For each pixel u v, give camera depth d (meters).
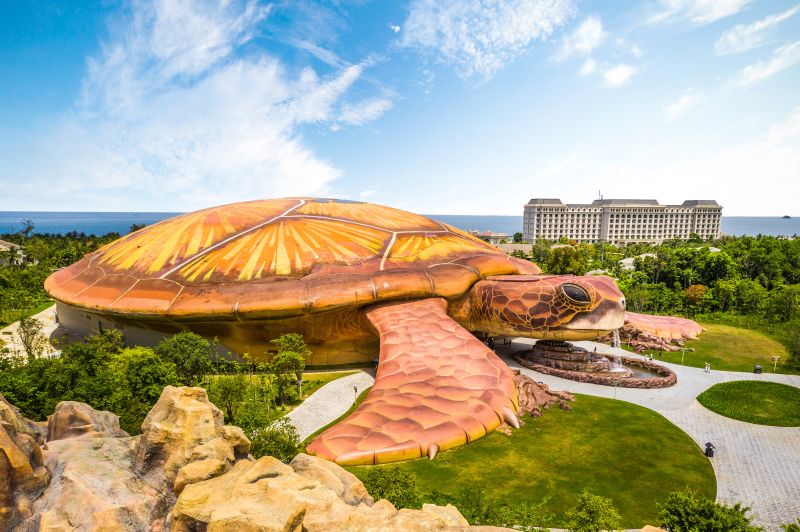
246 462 5.98
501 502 13.91
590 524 10.84
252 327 19.67
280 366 19.09
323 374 22.45
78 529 5.27
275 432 12.85
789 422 20.33
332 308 18.55
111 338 20.59
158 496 5.88
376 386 14.33
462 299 21.89
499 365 15.46
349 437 11.50
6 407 5.97
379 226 22.66
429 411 12.64
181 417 6.23
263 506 5.02
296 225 21.28
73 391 15.07
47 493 5.69
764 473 16.55
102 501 5.52
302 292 18.19
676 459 16.92
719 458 17.47
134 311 18.28
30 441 5.80
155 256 20.20
